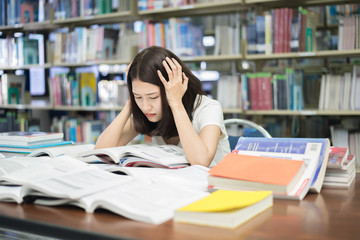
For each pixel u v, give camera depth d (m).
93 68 3.89
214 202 0.78
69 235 0.72
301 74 3.00
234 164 1.01
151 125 1.55
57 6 3.78
